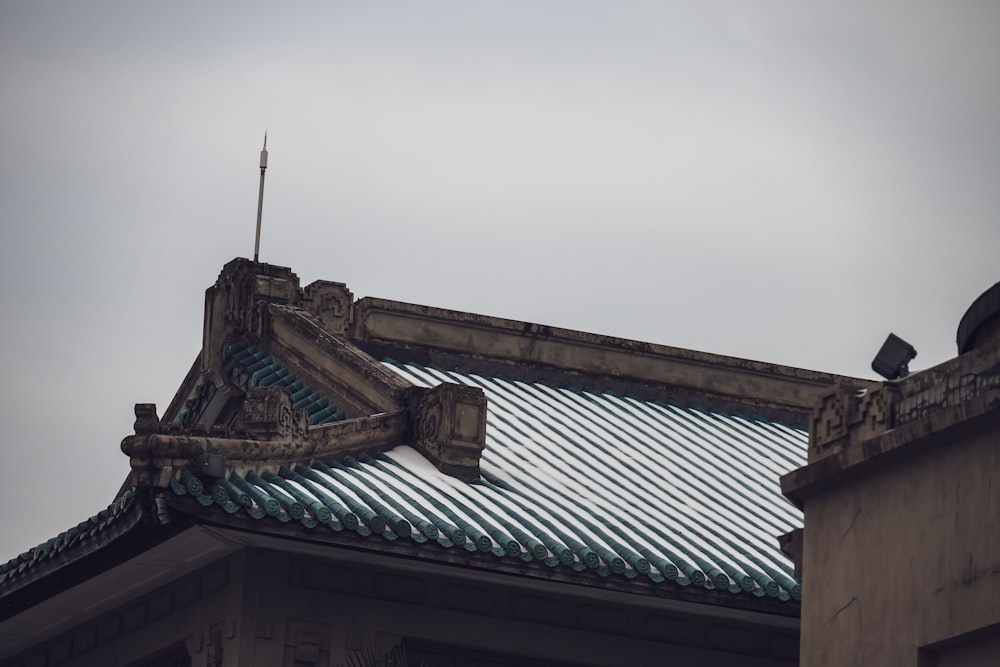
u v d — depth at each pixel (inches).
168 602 1513.3
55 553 1478.8
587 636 1494.8
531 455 1644.9
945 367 1091.3
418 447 1562.5
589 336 1927.9
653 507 1579.7
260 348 1834.4
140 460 1309.1
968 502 1055.6
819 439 1175.0
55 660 1664.6
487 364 1888.5
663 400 1941.4
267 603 1409.9
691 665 1515.7
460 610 1464.1
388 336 1861.5
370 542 1370.6
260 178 1910.7
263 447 1412.4
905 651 1078.4
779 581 1465.3
